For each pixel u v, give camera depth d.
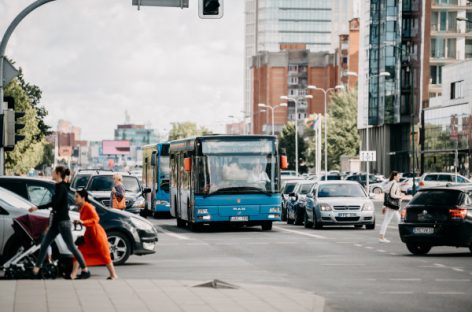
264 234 34.25
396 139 125.50
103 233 17.67
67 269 18.69
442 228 24.16
